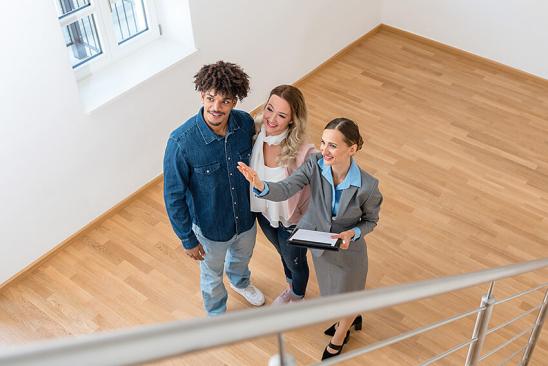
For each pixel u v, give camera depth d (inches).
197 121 107.4
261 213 127.5
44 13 130.7
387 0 238.5
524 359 126.6
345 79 221.9
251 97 201.6
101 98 154.6
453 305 149.8
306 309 36.4
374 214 114.6
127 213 172.9
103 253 162.6
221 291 139.9
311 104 210.8
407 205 175.6
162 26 172.6
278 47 201.5
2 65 129.0
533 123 204.7
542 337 142.9
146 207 174.6
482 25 222.4
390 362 138.3
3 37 126.2
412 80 221.8
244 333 31.6
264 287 154.6
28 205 150.1
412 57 232.8
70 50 155.6
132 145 168.2
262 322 32.9
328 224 114.0
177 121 179.0
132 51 168.9
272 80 207.0
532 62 219.6
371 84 219.6
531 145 196.2
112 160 164.7
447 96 215.0
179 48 171.5
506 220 172.2
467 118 205.8
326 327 143.7
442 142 196.5
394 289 47.8
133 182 174.1
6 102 133.5
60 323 147.6
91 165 159.8
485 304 79.0
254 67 196.2
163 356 27.3
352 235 112.2
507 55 223.5
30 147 143.3
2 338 144.6
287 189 110.3
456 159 190.7
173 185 112.0
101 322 147.8
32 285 155.6
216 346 30.2
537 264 85.0
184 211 116.3
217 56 180.7
